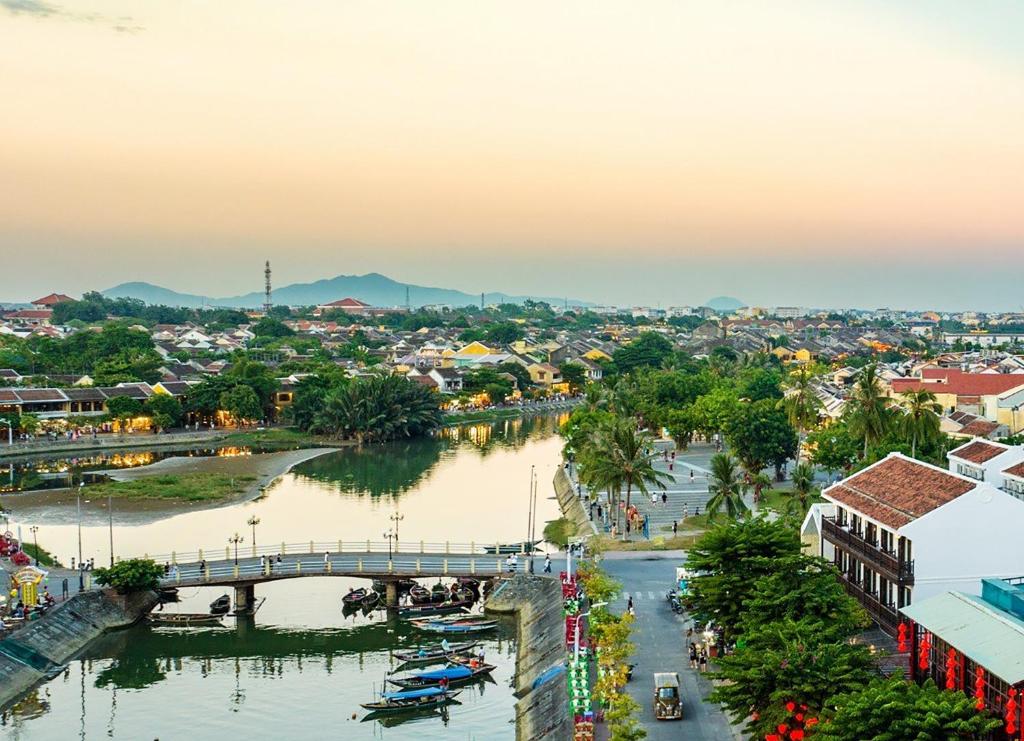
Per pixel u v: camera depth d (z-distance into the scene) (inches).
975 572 2903.5
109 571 3924.7
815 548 3656.5
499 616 4010.8
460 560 4308.6
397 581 4180.6
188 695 3319.4
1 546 4662.9
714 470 4665.4
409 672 3474.4
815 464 5826.8
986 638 2025.1
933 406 5182.1
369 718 3129.9
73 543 5172.2
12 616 3599.9
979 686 1995.6
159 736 3002.0
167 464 7682.1
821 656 2100.1
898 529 2920.8
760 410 6043.3
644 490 4783.5
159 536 5334.6
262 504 6230.3
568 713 2758.4
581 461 5718.5
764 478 5364.2
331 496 6515.8
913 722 1731.1
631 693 2770.7
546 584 3981.3
